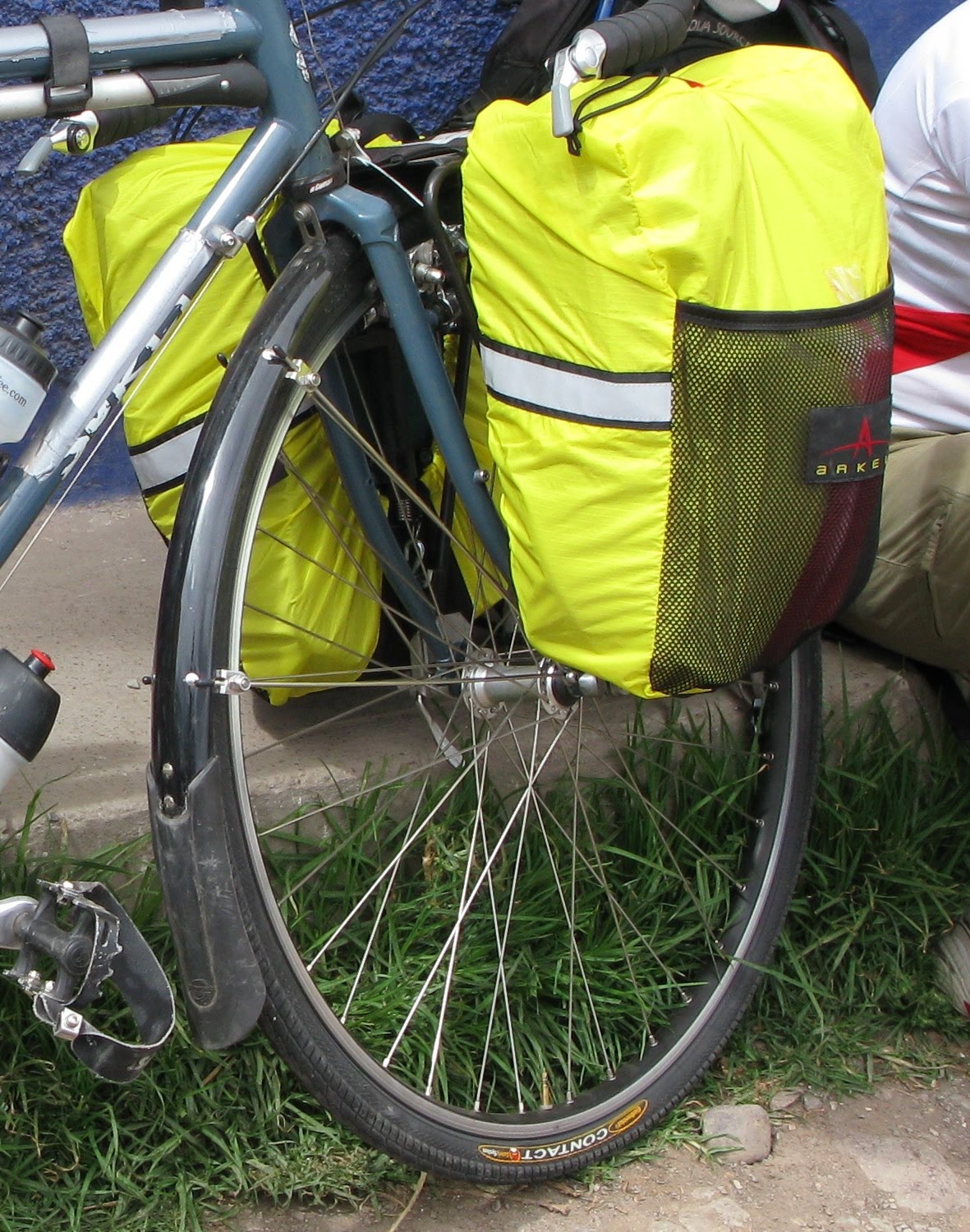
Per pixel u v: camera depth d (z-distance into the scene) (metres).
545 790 1.82
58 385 2.31
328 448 1.65
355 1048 1.42
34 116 1.25
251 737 1.80
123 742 1.78
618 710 1.87
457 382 1.62
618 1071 1.68
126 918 1.27
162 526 1.68
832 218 1.33
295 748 1.79
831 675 2.08
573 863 1.75
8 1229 1.44
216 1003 1.25
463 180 1.35
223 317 1.56
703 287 1.23
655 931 1.79
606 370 1.26
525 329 1.32
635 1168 1.66
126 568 2.23
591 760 1.85
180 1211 1.49
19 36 1.22
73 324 2.30
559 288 1.28
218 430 1.29
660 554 1.30
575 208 1.24
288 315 1.33
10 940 1.28
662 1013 1.76
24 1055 1.51
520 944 1.74
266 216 1.48
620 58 1.22
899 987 1.88
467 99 2.25
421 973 1.67
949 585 1.88
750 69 1.43
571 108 1.20
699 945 1.82
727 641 1.35
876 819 1.96
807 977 1.84
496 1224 1.56
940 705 2.11
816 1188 1.65
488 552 1.55
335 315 1.38
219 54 1.33
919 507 1.88
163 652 1.25
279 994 1.34
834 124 1.35
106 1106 1.51
